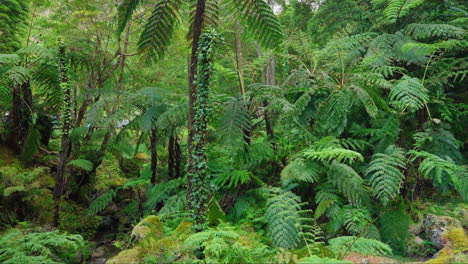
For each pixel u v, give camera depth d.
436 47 4.41
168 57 8.80
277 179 5.32
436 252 3.36
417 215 3.98
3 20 7.84
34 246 3.39
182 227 3.80
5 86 6.65
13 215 5.00
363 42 5.65
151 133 6.64
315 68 5.60
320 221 4.54
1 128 7.11
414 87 4.21
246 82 6.46
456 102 5.58
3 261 3.27
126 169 9.38
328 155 4.19
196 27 4.33
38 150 7.45
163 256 3.03
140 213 6.05
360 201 4.04
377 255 3.11
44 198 5.41
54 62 6.29
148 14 7.11
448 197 4.39
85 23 6.96
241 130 4.75
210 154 6.01
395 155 4.10
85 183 7.08
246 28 5.22
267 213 4.09
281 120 5.16
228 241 3.26
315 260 2.35
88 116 6.04
